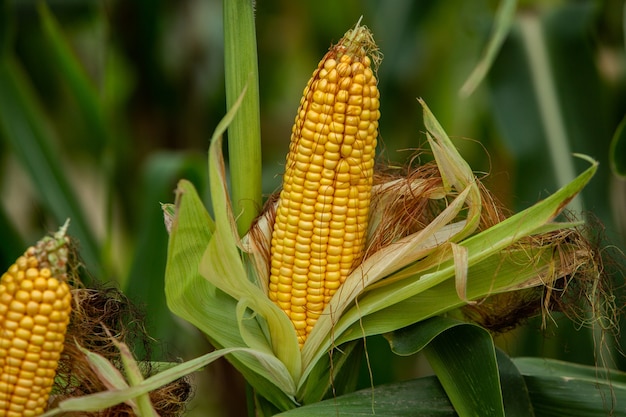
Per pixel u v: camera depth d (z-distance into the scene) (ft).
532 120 4.09
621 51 4.38
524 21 4.19
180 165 4.06
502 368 3.21
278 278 3.08
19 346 2.85
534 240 3.06
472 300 3.07
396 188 3.17
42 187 4.24
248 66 3.12
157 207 3.99
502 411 3.02
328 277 3.06
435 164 3.18
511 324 3.25
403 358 4.36
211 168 2.86
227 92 3.13
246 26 3.11
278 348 3.10
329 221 3.02
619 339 3.68
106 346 3.05
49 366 2.89
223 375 4.41
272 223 3.14
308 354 3.10
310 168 3.00
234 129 3.14
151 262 3.93
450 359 3.08
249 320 3.14
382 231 3.13
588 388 3.21
